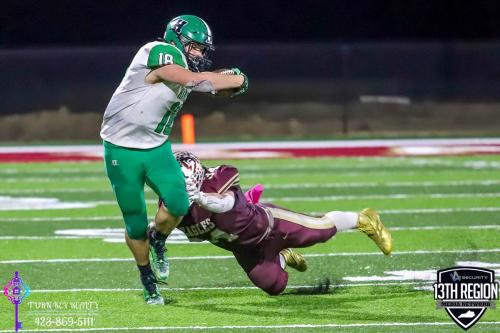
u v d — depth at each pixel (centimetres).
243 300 1623
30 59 4306
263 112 4350
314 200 2700
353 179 3106
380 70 4353
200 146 4038
